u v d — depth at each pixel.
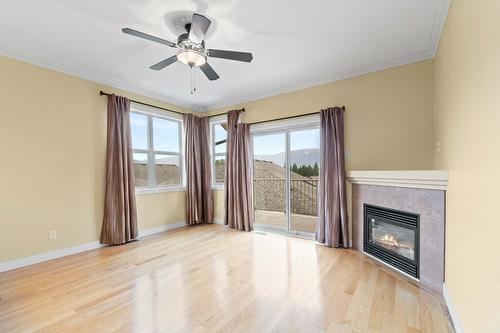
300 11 2.13
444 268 2.15
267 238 3.97
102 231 3.58
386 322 1.78
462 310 1.61
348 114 3.49
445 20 2.19
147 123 4.41
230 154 4.66
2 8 2.04
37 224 2.98
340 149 3.45
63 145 3.22
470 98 1.48
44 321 1.83
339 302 2.05
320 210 3.62
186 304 2.04
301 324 1.77
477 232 1.38
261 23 2.30
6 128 2.75
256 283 2.40
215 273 2.64
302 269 2.72
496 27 1.11
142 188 4.28
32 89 2.95
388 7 2.08
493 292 1.16
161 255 3.21
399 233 2.71
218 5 2.04
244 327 1.75
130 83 3.87
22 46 2.70
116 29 2.38
